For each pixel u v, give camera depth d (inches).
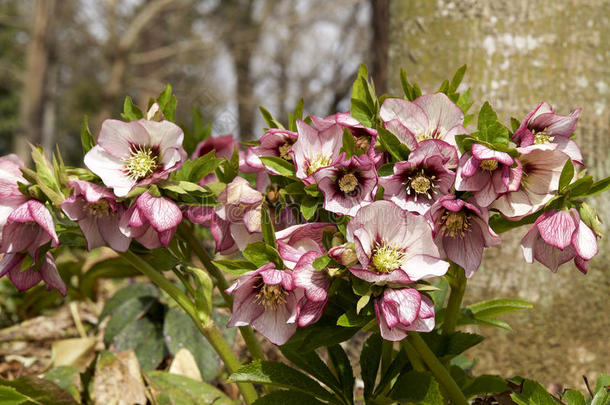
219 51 303.3
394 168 25.8
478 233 26.0
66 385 34.4
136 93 327.0
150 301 40.0
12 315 47.0
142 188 26.8
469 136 25.5
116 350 38.1
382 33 49.4
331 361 29.7
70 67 347.9
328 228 26.4
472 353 39.6
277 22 298.0
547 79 40.3
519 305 30.1
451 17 41.8
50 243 27.8
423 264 25.2
